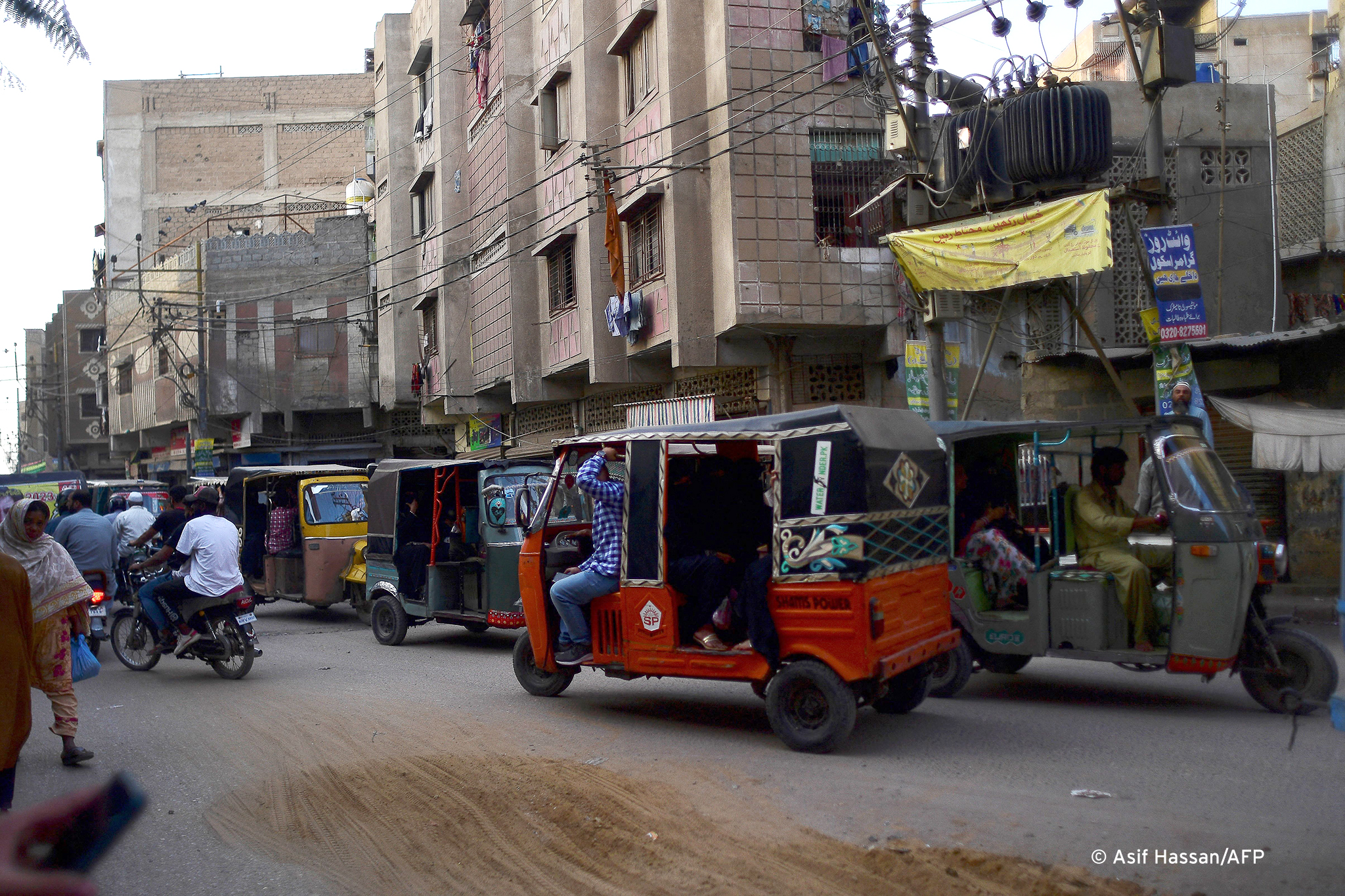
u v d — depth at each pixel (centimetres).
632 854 471
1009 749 637
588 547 855
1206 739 647
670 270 1614
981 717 736
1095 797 530
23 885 138
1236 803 513
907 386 1483
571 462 920
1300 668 707
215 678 1005
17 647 536
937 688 812
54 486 1902
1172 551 721
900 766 603
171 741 733
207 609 993
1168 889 407
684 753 650
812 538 638
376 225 3198
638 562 728
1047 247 1060
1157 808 509
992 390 1831
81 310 4909
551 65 2036
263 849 501
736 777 587
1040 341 1633
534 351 2159
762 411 1658
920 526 700
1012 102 1101
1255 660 715
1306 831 468
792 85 1542
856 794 546
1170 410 1089
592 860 468
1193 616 704
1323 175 1705
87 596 689
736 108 1525
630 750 660
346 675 995
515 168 2175
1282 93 2384
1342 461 1102
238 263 3322
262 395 3259
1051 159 1068
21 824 152
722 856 463
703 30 1598
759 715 762
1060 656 768
